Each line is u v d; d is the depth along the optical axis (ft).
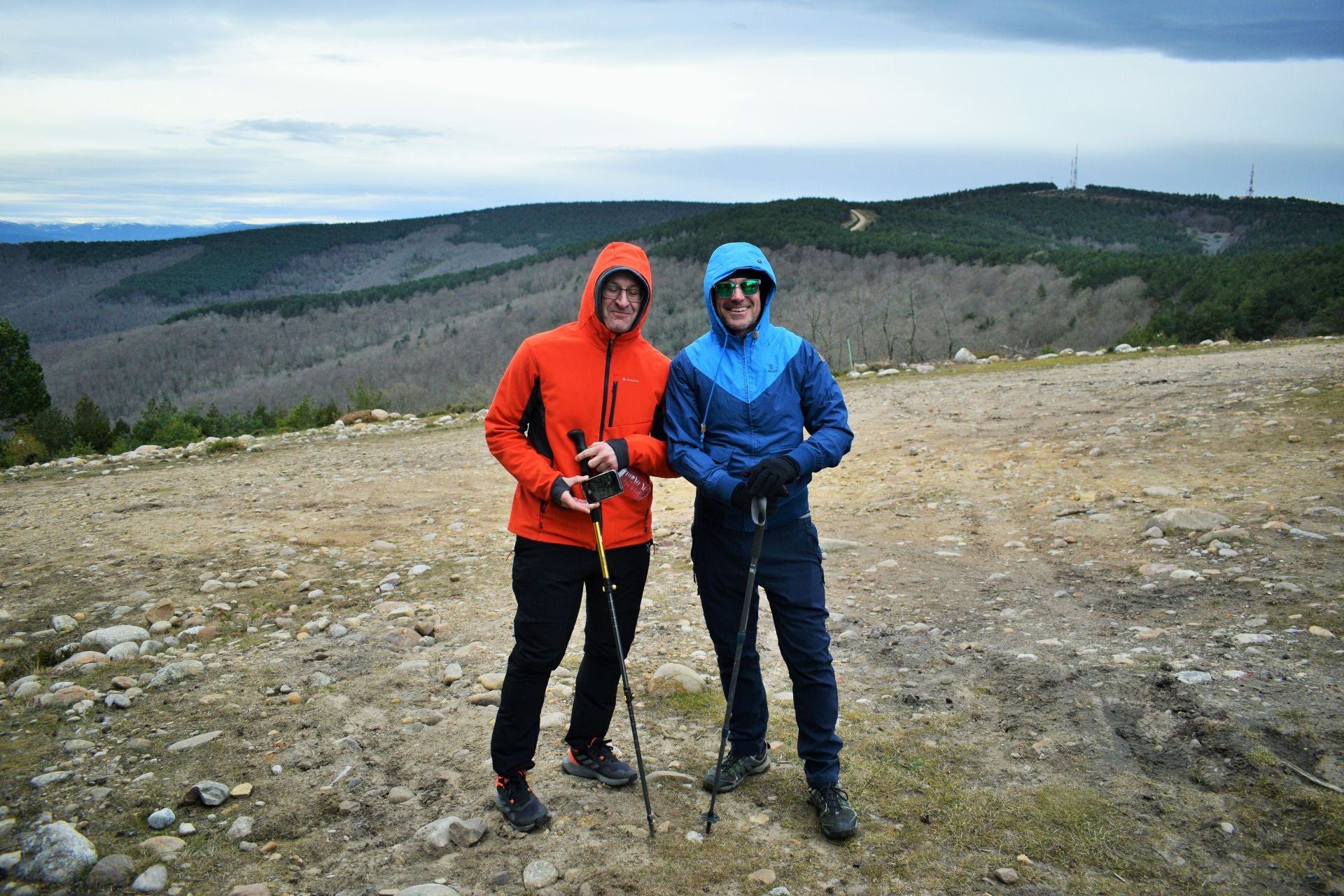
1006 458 28.73
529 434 10.12
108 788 10.64
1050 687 12.34
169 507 31.40
